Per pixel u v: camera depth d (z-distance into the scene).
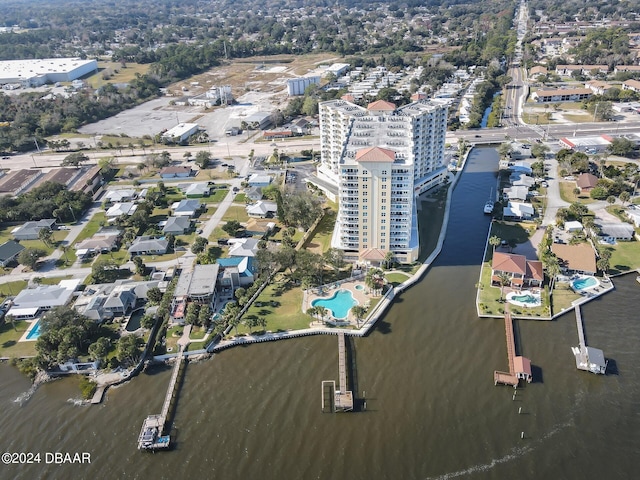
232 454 147.12
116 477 141.75
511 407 157.88
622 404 157.00
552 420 152.88
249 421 157.62
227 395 168.00
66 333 180.50
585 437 147.25
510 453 143.62
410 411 158.50
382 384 169.38
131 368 178.38
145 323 193.38
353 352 184.25
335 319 198.75
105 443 152.00
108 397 168.75
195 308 199.12
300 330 194.00
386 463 142.38
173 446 150.25
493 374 170.75
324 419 156.88
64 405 166.12
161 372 178.88
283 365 179.75
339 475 139.62
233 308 195.88
